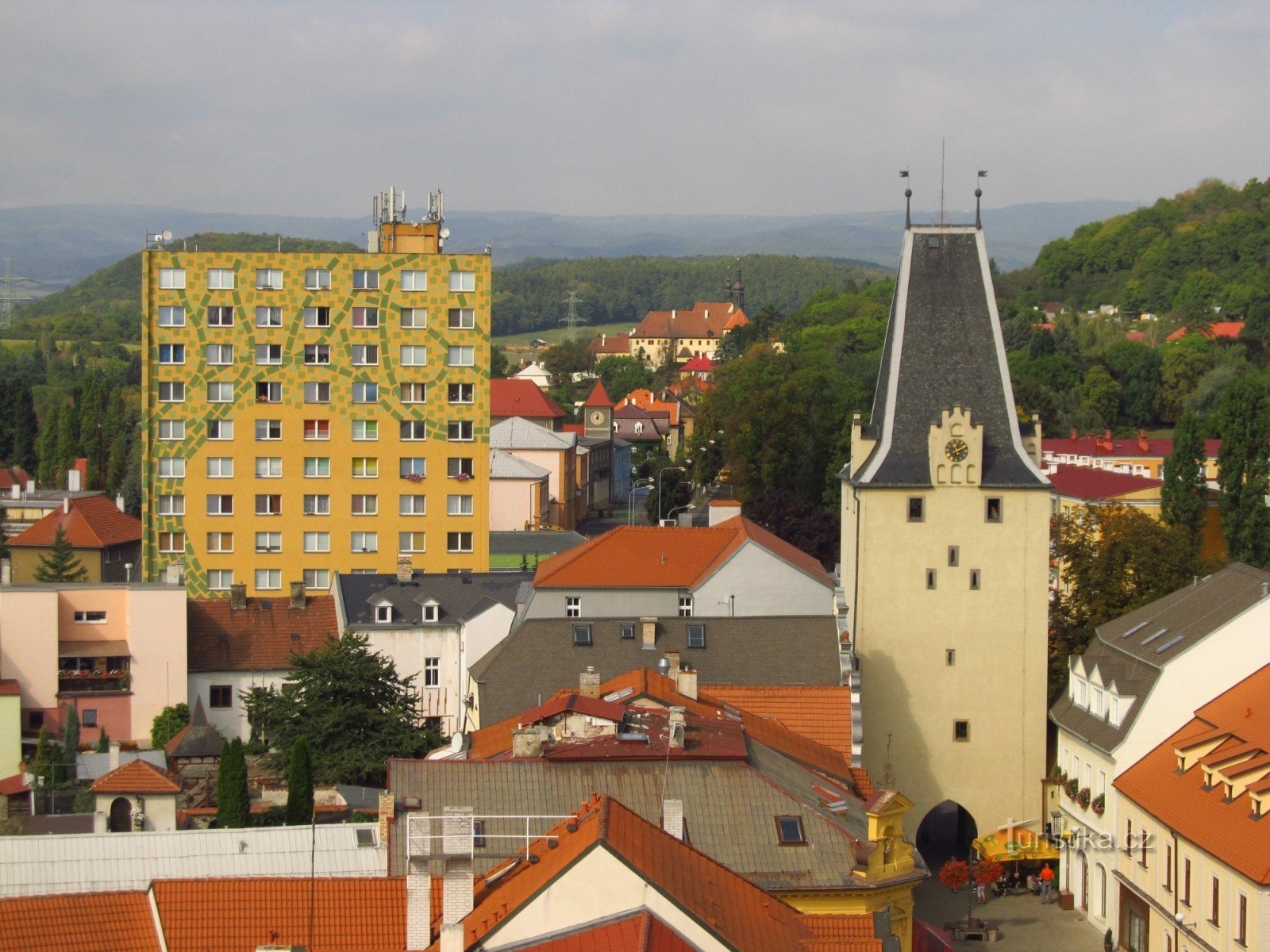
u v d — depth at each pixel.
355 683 105.62
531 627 106.50
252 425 162.75
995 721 109.81
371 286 163.12
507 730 84.75
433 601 124.44
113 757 96.94
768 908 55.62
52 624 118.12
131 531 194.00
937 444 109.00
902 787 109.69
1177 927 88.12
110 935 56.06
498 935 50.03
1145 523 133.62
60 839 64.38
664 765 70.69
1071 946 97.00
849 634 107.44
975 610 109.56
